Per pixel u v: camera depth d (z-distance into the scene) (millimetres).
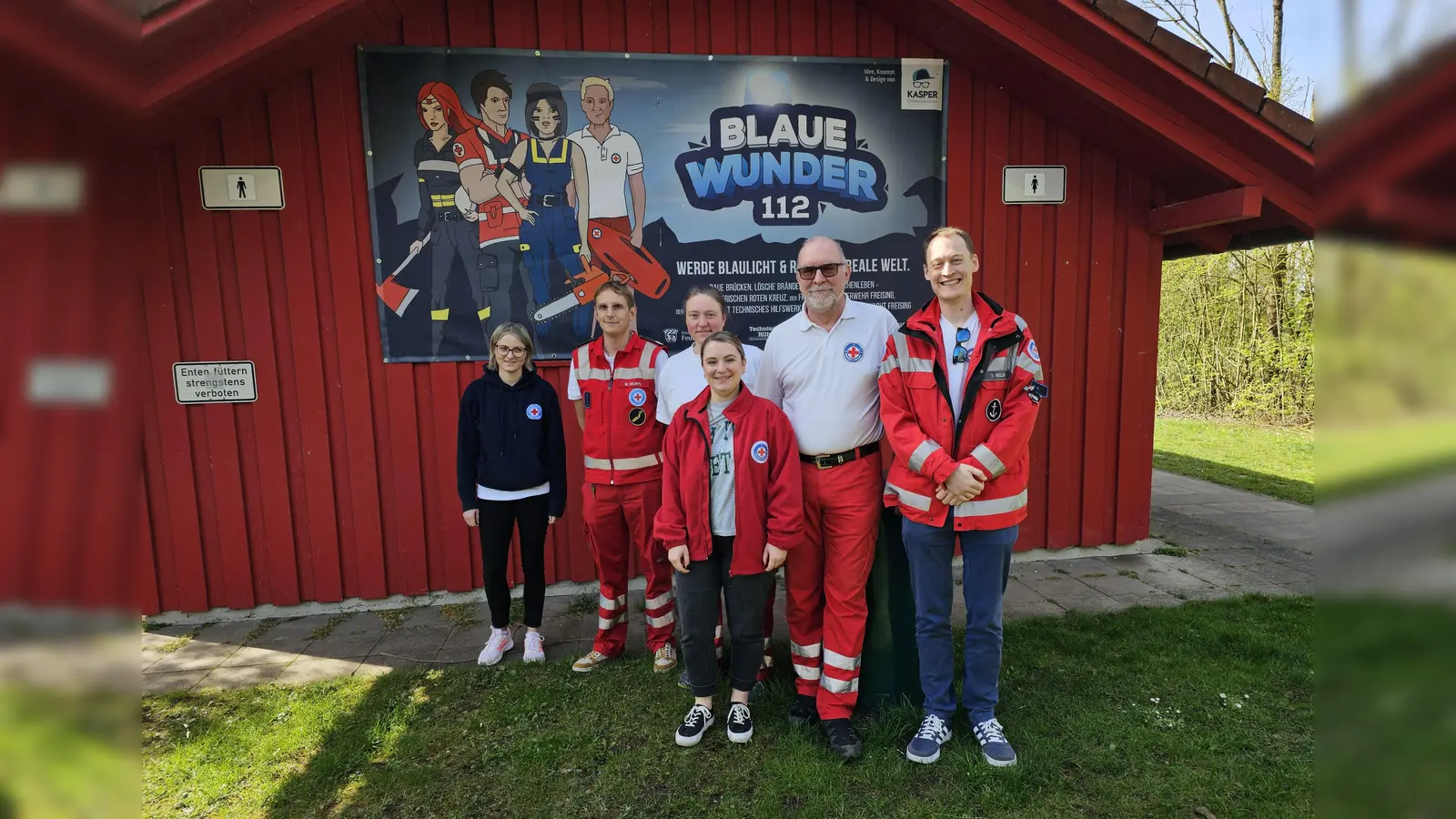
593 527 3357
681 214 4297
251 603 4195
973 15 3789
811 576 2861
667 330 4348
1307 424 10078
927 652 2736
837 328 2795
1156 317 4805
